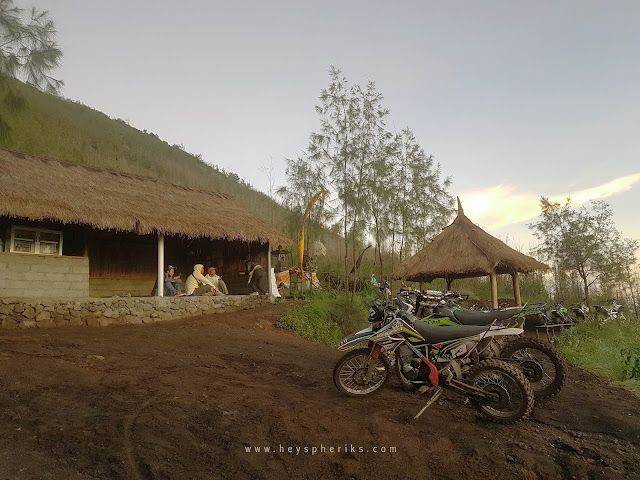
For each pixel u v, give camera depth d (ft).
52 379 17.22
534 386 18.95
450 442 13.96
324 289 52.85
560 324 37.09
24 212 28.81
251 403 16.08
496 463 12.73
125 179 42.11
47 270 32.40
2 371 17.46
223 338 29.96
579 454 13.57
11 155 35.55
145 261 47.78
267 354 26.22
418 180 54.08
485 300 60.13
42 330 27.91
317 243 60.70
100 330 29.63
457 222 47.65
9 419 13.25
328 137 43.24
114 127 125.80
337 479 11.68
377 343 17.79
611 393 21.06
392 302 18.85
